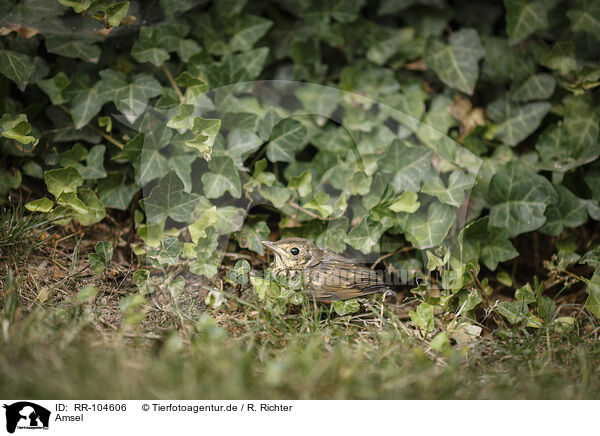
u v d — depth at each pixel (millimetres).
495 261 4074
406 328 3326
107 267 3699
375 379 2688
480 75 4832
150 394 2418
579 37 4355
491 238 4082
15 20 3764
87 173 4016
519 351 3174
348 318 3309
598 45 4332
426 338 3279
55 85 3986
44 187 4121
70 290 3449
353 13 4812
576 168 4285
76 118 4000
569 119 4355
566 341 3406
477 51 4703
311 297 3398
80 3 3721
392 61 5055
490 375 2914
